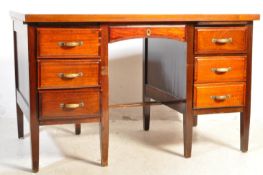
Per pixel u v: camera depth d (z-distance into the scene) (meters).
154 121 3.11
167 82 2.54
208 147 2.55
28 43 2.04
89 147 2.52
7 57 3.00
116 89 3.12
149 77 2.82
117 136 2.74
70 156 2.37
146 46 2.83
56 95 2.11
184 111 2.32
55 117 2.12
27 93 2.17
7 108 3.05
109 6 3.02
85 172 2.13
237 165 2.25
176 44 2.39
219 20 2.24
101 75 2.15
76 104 2.13
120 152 2.44
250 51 2.35
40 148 2.49
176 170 2.17
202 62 2.28
